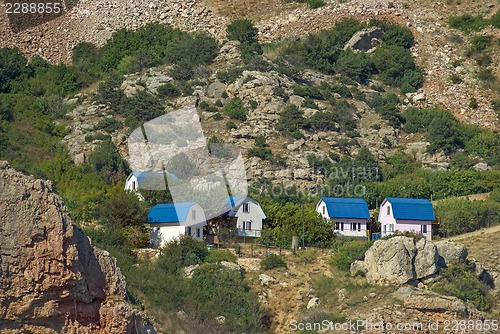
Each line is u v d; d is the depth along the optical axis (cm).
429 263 9569
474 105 16050
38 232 6041
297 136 13825
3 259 5953
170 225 10300
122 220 10319
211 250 10119
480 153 14388
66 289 6112
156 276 9150
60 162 12481
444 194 12812
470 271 9681
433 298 9012
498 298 9550
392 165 13800
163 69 15550
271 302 9450
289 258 10325
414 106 15912
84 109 14450
